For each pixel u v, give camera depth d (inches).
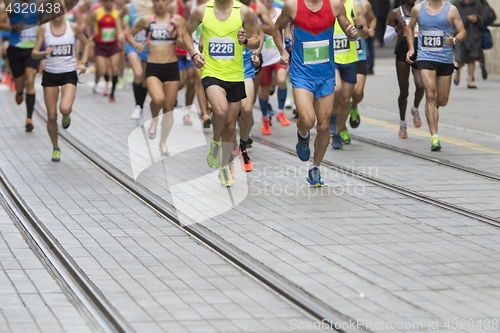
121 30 1982.0
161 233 1058.7
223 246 981.8
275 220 1101.7
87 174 1440.7
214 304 787.4
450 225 1069.8
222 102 1234.6
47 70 1505.9
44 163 1542.8
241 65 1261.1
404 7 1658.5
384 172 1397.6
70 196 1274.6
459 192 1251.2
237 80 1258.0
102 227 1088.8
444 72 1576.0
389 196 1234.0
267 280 851.4
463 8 2487.7
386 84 2711.6
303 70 1226.6
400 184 1306.6
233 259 933.2
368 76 2967.5
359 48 1635.1
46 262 941.8
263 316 753.6
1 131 1921.8
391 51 4001.0
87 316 764.6
